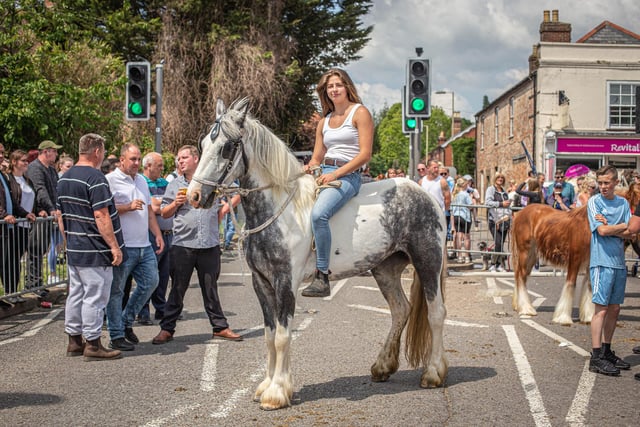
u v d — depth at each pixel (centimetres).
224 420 454
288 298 486
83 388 529
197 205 468
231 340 708
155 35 2405
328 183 495
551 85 2738
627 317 864
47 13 1655
